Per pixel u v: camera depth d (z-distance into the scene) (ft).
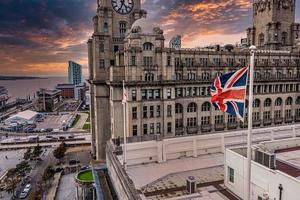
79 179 231.50
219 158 159.43
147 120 232.32
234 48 298.76
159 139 155.33
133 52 222.89
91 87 308.40
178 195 115.14
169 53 233.55
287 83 294.87
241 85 81.30
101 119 270.87
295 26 342.23
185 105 249.14
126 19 273.95
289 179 82.12
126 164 149.28
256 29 364.38
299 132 194.39
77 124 638.12
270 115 292.81
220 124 263.29
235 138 173.17
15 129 572.51
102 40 263.70
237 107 81.87
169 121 238.27
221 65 264.72
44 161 364.58
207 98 256.11
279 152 117.70
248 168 71.87
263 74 285.64
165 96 232.73
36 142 460.55
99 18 266.57
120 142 164.04
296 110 305.94
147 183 128.06
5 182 281.95
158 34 230.48
